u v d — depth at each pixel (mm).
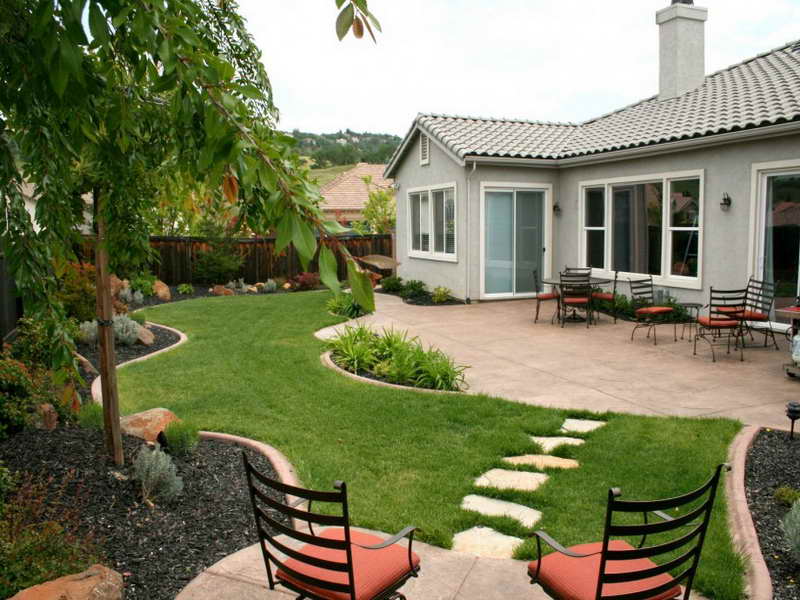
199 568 3646
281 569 2867
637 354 9461
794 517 3611
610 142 13609
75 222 4078
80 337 9750
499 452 5484
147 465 4352
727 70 15398
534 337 10953
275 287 19844
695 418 6301
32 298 2922
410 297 16422
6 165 2678
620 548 3025
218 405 7008
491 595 3391
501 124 17078
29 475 4398
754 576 3436
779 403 6844
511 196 15336
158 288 17516
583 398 7242
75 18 1608
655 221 12758
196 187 4371
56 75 1650
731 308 9672
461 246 15266
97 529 3941
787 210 10078
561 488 4707
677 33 14727
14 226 2766
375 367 8547
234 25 4203
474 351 9930
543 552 3752
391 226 25062
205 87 1789
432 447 5629
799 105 9875
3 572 3135
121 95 2430
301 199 1693
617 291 13797
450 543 3920
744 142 10594
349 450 5582
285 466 5152
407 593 3410
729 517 4145
